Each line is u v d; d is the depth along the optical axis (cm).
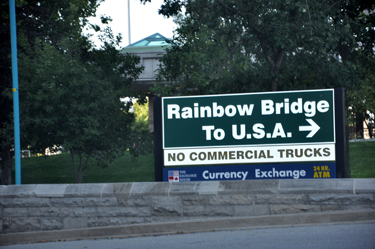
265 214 681
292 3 1084
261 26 1123
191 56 1182
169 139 834
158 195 706
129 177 2012
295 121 803
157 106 843
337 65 1180
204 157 824
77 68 1304
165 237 662
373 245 529
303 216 661
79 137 1314
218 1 1126
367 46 1283
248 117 817
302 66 1164
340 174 784
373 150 2273
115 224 711
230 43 1221
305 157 797
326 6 1195
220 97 826
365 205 655
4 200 733
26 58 1335
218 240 608
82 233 704
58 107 1283
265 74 1220
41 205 726
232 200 691
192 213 698
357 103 1460
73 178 2072
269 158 808
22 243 707
